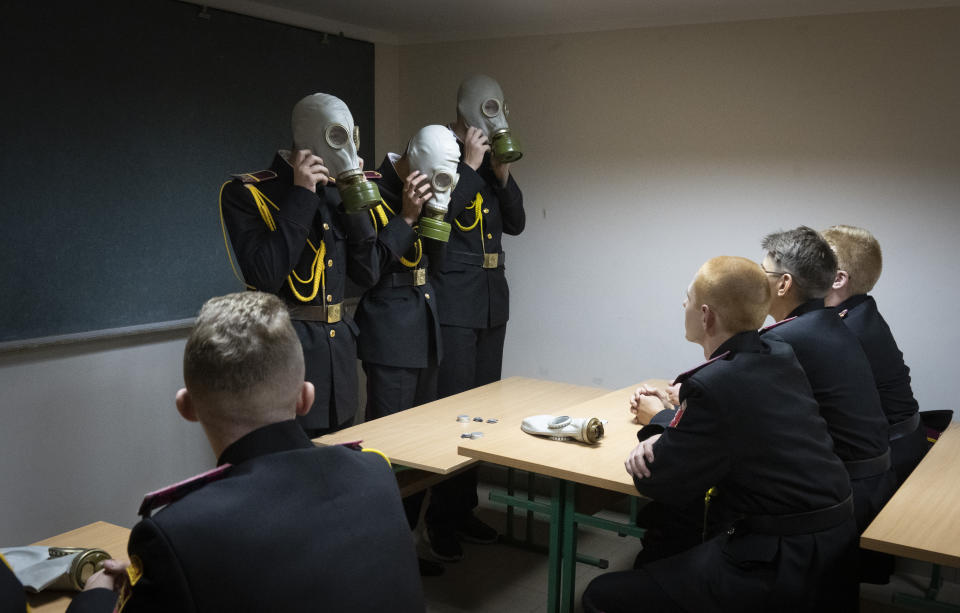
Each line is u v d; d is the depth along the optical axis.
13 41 2.76
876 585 3.21
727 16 3.63
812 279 2.23
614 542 3.56
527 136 4.20
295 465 1.10
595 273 4.09
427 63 4.41
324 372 2.80
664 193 3.87
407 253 3.15
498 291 3.57
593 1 3.50
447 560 3.30
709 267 1.95
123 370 3.27
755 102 3.61
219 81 3.48
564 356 4.23
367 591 1.07
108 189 3.10
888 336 2.63
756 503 1.85
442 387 3.49
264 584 0.99
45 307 2.94
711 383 1.84
